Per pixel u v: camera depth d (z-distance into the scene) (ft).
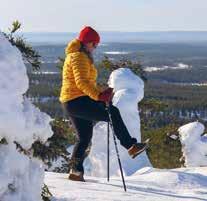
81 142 17.89
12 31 12.47
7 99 9.75
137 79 28.50
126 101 27.55
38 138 10.90
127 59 48.26
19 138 10.19
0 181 9.66
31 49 12.60
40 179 10.84
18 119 9.87
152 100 50.03
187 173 19.90
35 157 11.36
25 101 10.66
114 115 17.58
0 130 9.80
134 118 27.71
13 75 9.90
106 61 47.29
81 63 17.38
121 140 17.52
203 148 41.52
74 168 17.57
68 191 14.66
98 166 26.37
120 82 28.04
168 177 19.24
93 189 15.56
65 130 12.39
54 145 11.93
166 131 50.52
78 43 17.72
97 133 26.76
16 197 10.07
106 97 17.28
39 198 10.88
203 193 17.48
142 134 50.55
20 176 10.24
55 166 19.17
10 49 10.05
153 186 18.20
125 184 17.37
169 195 16.20
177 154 49.73
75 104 17.78
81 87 17.29
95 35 17.72
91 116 17.74
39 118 10.81
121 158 26.35
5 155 9.90
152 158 50.29
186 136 42.27
